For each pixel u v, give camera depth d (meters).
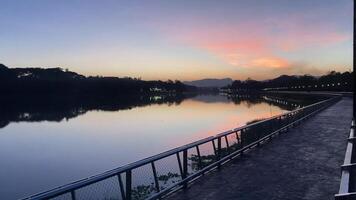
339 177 13.27
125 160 42.03
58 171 37.56
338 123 34.66
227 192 11.30
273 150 19.23
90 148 51.75
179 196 10.88
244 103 171.12
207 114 105.25
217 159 14.98
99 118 102.00
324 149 19.62
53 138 64.50
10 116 111.88
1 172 37.66
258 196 10.85
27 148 53.97
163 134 63.84
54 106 163.00
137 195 13.82
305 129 29.59
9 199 27.42
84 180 6.78
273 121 24.70
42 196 5.70
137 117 102.50
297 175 13.59
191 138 57.66
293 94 170.12
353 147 9.56
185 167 11.95
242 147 17.84
